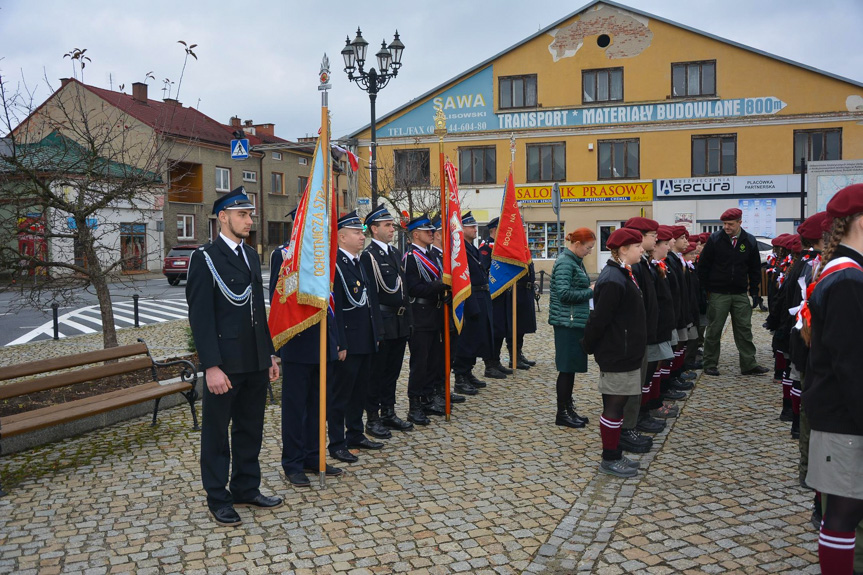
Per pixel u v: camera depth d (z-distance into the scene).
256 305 5.07
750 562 4.10
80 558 4.29
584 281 7.25
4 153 8.77
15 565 4.20
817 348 3.29
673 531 4.55
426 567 4.14
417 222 7.53
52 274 9.55
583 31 31.16
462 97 32.38
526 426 7.31
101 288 9.60
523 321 10.38
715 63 30.27
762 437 6.71
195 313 4.84
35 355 12.97
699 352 11.74
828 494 3.23
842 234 3.27
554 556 4.26
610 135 31.31
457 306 7.47
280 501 5.17
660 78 30.72
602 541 4.42
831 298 3.12
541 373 10.27
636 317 5.67
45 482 5.66
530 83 31.89
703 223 30.83
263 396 5.17
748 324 9.73
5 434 5.53
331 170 5.83
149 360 7.40
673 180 30.86
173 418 7.76
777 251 10.30
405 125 32.88
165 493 5.41
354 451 6.52
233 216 5.03
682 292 8.31
